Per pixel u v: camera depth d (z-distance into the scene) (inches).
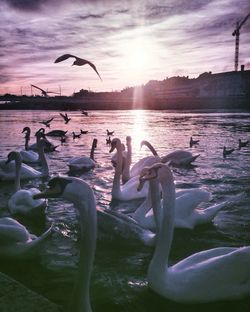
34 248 70.0
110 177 154.9
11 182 143.6
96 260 73.6
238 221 96.0
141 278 66.5
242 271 55.9
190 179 147.6
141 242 78.8
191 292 55.6
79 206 43.9
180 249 80.0
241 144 237.8
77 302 44.3
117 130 393.7
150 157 149.1
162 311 56.5
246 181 142.2
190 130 378.0
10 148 248.2
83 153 227.8
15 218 97.8
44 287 63.5
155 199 78.2
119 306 57.9
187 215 87.3
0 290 47.6
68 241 83.0
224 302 56.7
